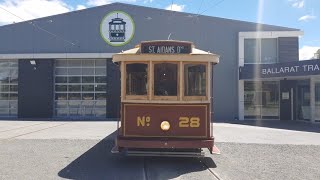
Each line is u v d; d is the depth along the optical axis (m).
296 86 26.56
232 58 27.44
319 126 21.95
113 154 11.48
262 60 27.31
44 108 28.11
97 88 28.50
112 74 27.91
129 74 10.28
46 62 28.22
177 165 9.95
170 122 10.12
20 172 8.82
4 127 20.16
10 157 10.77
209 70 10.30
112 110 27.88
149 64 10.22
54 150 12.12
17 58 28.20
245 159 10.88
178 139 9.98
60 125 21.61
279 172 9.13
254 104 27.17
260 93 27.19
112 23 28.02
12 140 14.41
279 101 27.03
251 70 25.94
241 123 24.11
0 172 8.80
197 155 10.06
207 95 10.23
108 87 27.89
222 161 10.54
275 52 27.31
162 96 10.16
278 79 26.28
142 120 10.14
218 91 27.36
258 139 15.36
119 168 9.50
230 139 15.23
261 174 8.89
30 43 28.42
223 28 27.50
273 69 24.67
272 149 12.77
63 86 28.66
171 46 10.30
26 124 22.30
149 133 10.12
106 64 28.17
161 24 27.84
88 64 28.62
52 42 28.28
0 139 14.70
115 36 28.02
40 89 28.17
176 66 10.23
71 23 28.22
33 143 13.62
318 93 24.11
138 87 10.23
